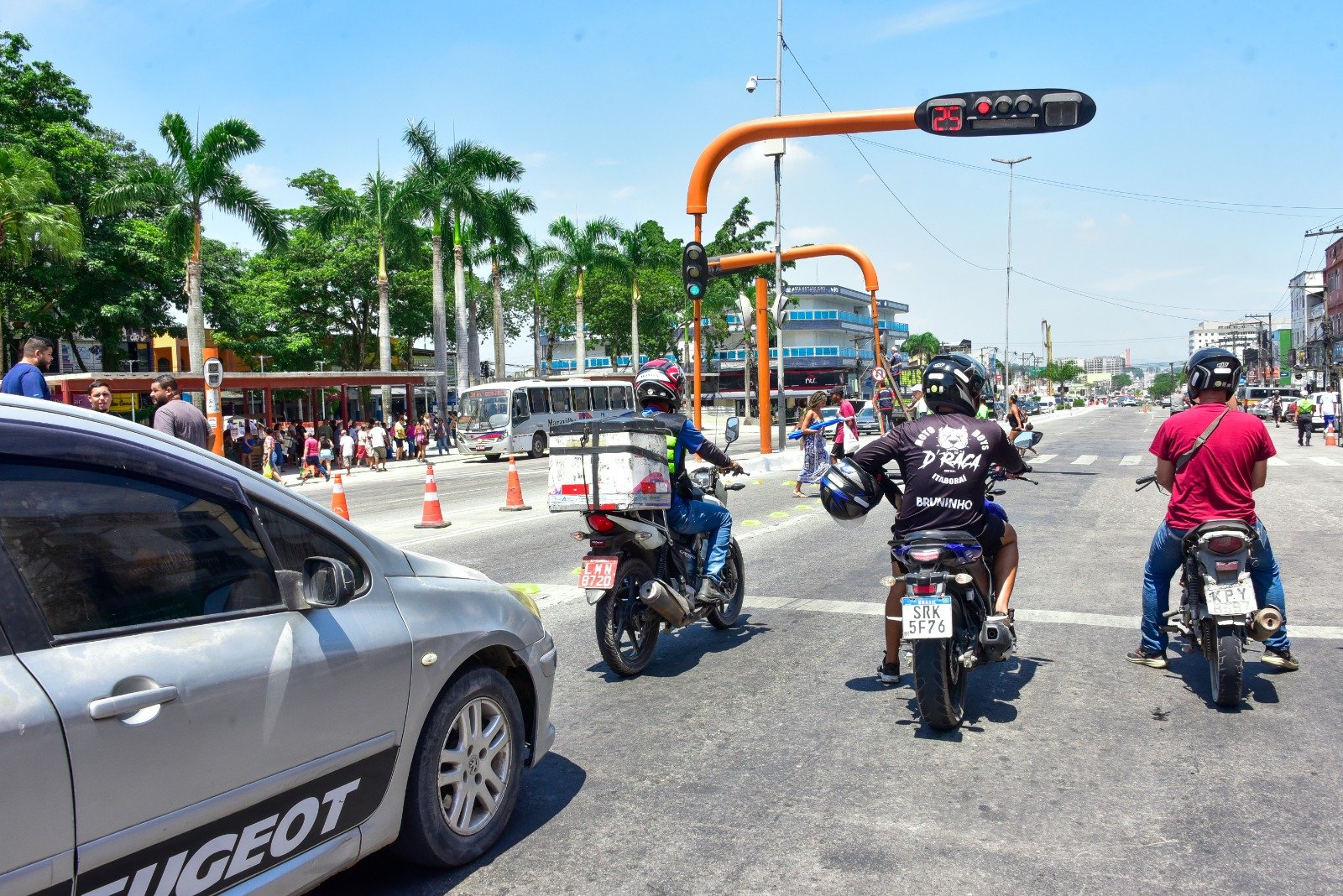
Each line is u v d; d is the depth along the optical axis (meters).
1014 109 12.49
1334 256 80.31
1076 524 11.82
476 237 40.03
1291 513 12.57
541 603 7.95
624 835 3.68
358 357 52.47
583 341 49.94
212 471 2.80
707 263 16.69
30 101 33.50
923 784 4.11
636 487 5.42
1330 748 4.42
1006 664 5.90
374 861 3.50
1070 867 3.36
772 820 3.78
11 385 7.93
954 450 4.64
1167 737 4.61
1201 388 5.23
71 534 2.40
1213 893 3.16
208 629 2.60
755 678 5.73
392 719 3.10
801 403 77.50
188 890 2.46
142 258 35.03
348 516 15.06
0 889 2.04
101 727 2.25
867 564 9.38
